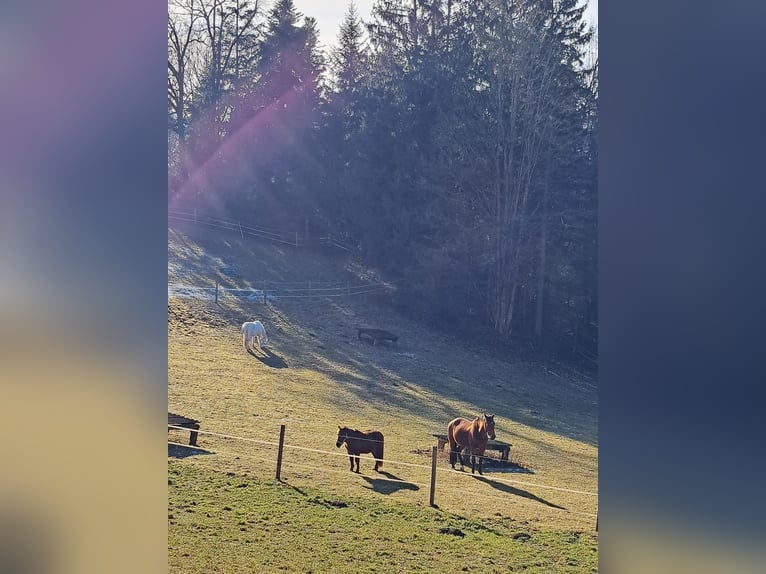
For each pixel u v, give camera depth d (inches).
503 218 628.7
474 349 569.3
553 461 404.8
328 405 451.2
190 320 522.9
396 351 549.0
